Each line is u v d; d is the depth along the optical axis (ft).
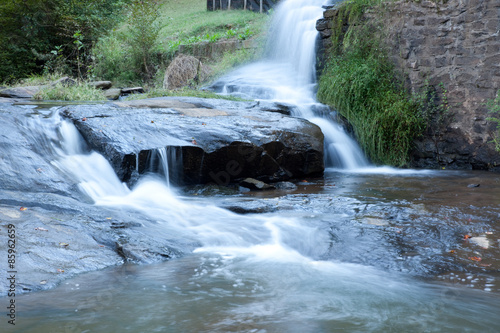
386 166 30.25
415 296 10.18
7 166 17.17
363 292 10.41
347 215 16.37
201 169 21.47
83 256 12.07
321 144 25.57
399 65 31.68
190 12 69.56
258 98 36.81
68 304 9.50
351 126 31.01
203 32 56.13
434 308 9.54
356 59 33.30
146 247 12.91
